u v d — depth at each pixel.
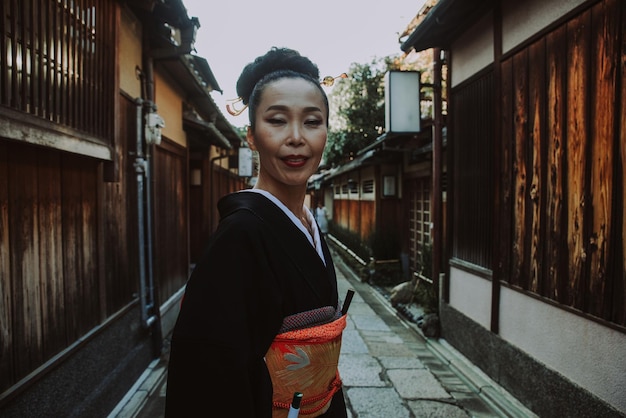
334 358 1.09
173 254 6.84
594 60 2.81
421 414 3.76
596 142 2.79
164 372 4.68
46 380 2.69
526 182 3.71
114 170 3.69
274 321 1.00
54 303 2.88
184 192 7.76
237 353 0.91
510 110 4.00
